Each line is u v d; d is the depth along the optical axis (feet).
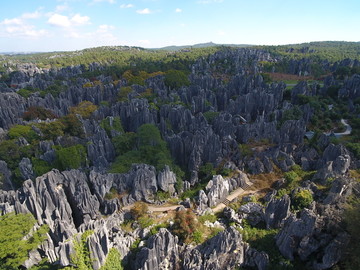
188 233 145.89
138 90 436.76
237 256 132.26
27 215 152.25
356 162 194.18
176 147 239.09
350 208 126.93
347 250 120.57
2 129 301.63
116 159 232.32
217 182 187.11
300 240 130.31
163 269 135.44
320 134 240.53
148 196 194.80
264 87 410.72
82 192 176.04
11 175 229.86
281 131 238.07
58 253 136.46
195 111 342.85
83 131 288.30
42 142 252.01
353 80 366.22
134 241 155.63
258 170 209.67
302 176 197.26
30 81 644.27
